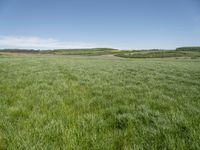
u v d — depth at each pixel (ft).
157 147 7.23
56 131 8.34
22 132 8.24
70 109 12.19
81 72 39.99
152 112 11.33
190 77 32.83
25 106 12.73
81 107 12.91
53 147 6.97
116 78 30.32
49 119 10.07
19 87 20.81
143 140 7.64
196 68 58.44
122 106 12.84
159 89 20.72
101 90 19.45
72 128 8.63
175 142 7.30
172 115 10.53
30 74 33.40
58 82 24.68
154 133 8.21
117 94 17.57
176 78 30.63
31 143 7.23
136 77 32.30
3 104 13.33
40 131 8.38
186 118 9.97
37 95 16.35
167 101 14.62
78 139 7.61
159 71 46.34
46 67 51.98
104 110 12.16
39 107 12.60
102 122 9.75
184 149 6.90
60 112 11.51
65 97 15.92
